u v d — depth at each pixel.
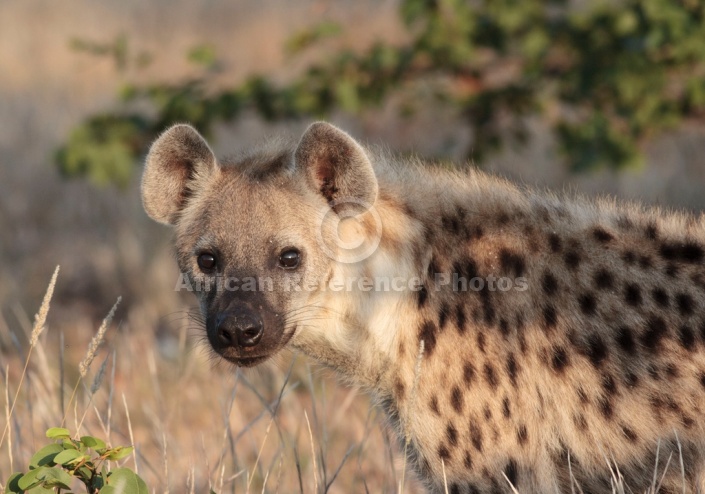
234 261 7.94
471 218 7.89
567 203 8.00
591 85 12.52
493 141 13.97
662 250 7.61
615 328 7.48
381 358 7.94
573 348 7.52
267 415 11.62
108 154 13.47
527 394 7.51
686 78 12.98
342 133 7.75
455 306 7.72
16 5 35.34
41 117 24.69
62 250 18.14
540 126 19.42
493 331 7.60
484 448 7.49
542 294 7.62
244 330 7.66
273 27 32.22
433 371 7.66
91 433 9.84
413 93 13.75
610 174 18.00
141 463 9.28
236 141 21.91
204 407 12.09
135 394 12.30
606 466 7.50
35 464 6.65
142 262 16.81
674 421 7.33
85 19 34.25
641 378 7.39
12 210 19.75
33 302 15.80
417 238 7.88
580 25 12.77
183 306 14.46
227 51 30.14
